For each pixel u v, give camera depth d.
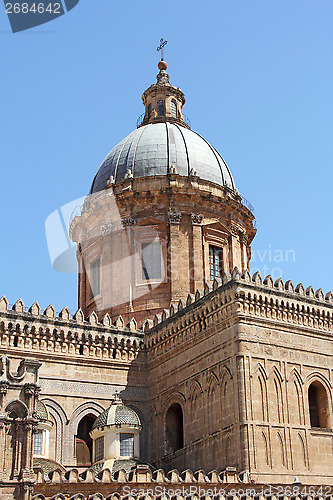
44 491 37.41
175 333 50.28
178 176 62.25
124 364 52.22
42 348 49.31
